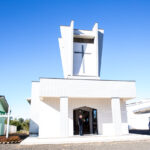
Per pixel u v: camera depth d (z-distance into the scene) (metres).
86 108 15.05
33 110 16.02
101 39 18.00
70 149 7.66
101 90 13.13
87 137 11.25
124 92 13.48
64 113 12.22
